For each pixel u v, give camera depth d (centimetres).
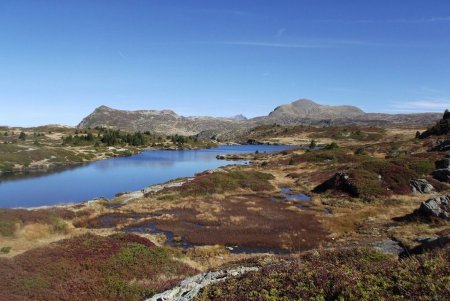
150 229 3972
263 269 1370
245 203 5244
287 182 7056
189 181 6481
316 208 4912
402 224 3809
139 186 7375
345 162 8694
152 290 1917
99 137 17900
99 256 2417
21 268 2195
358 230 3759
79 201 5919
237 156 13350
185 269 2469
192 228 3984
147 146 18575
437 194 5141
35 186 7238
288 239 3572
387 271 1153
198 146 19650
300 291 1101
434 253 1349
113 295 1956
